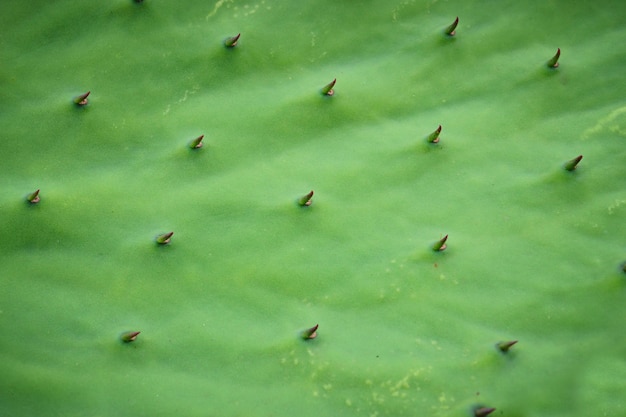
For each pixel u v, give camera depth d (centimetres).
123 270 44
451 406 43
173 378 43
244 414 43
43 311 43
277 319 43
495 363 43
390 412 43
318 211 44
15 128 44
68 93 44
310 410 43
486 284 44
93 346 43
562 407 43
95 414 43
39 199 44
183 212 44
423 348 43
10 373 43
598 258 44
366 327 43
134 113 44
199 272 44
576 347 44
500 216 44
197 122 44
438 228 44
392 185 44
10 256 44
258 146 44
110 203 44
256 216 44
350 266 44
